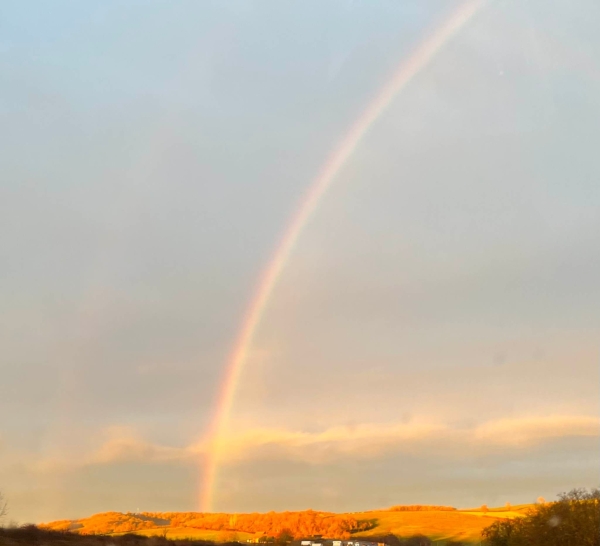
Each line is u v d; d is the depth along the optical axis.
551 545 48.75
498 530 61.44
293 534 124.31
